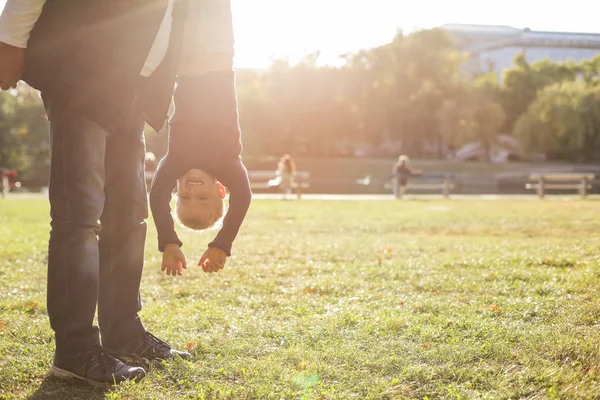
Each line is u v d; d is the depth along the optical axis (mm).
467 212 18375
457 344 3812
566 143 62406
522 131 61812
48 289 3180
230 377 3314
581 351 3547
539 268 6867
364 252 8883
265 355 3719
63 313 3164
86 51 2992
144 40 3047
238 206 3160
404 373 3314
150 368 3439
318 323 4422
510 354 3561
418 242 10211
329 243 10156
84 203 3131
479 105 63938
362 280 6375
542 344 3701
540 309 4723
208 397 3043
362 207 21719
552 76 75938
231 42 3193
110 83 3033
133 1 3014
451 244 9805
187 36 3166
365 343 3900
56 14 2965
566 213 17234
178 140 3162
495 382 3152
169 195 3156
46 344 3857
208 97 3152
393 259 8039
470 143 71000
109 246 3547
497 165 61531
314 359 3561
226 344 3902
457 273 6672
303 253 8844
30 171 48094
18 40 2910
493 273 6480
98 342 3258
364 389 3119
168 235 3117
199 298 5664
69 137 3084
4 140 46219
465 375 3260
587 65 77938
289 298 5555
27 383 3246
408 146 73188
